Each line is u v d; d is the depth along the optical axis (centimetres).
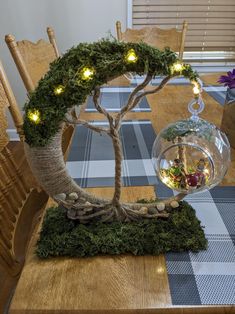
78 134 111
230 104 90
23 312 48
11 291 99
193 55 248
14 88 250
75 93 49
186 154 59
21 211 90
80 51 50
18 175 98
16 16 228
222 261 56
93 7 228
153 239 57
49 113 50
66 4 226
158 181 82
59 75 49
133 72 51
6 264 82
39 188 104
